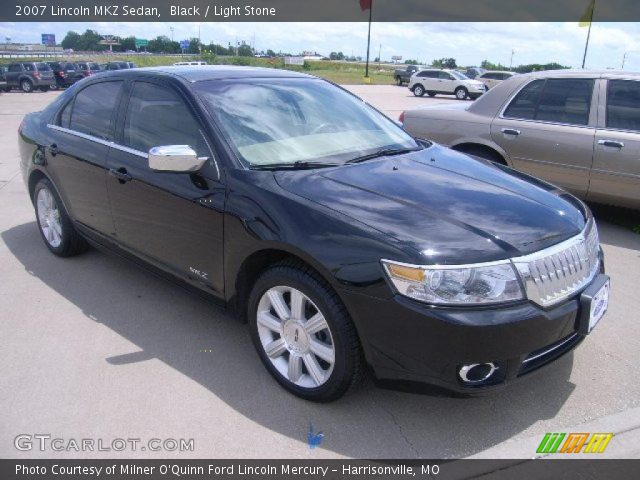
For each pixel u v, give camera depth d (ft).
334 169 10.57
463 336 7.79
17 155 33.17
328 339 9.16
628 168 17.98
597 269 9.80
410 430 9.02
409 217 8.86
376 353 8.43
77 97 14.82
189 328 12.18
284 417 9.30
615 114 18.37
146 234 12.19
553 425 9.13
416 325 7.97
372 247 8.31
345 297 8.42
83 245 15.94
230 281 10.38
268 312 10.11
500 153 20.63
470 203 9.51
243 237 9.73
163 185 11.29
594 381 10.27
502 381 8.27
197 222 10.69
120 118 12.98
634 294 14.03
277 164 10.58
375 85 132.98
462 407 9.57
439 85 102.83
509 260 8.16
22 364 10.71
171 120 11.66
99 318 12.57
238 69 13.48
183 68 13.17
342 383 9.00
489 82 117.19
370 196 9.50
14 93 100.89
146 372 10.50
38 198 16.37
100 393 9.85
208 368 10.67
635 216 20.80
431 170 11.07
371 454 8.50
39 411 9.36
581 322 8.89
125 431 8.93
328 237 8.66
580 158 18.84
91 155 13.37
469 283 7.94
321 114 12.64
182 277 11.66
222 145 10.58
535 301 8.22
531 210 9.50
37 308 13.03
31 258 16.16
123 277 14.82
